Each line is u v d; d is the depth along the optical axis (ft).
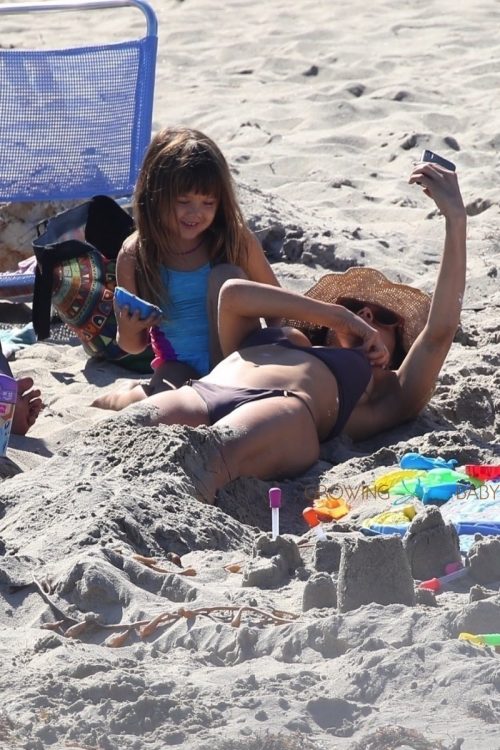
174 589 20.02
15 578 20.54
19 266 43.39
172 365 32.58
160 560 21.31
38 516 23.18
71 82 42.93
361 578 18.70
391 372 31.01
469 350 35.96
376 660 16.60
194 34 87.61
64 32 90.99
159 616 18.95
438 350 30.32
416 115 64.95
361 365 29.60
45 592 20.08
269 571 20.53
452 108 66.33
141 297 33.47
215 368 29.76
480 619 17.52
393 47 79.92
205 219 32.12
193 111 70.03
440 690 15.88
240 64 79.41
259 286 30.04
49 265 36.50
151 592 20.08
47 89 42.86
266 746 14.75
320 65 76.38
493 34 80.94
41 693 16.57
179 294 32.89
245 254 33.45
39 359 38.27
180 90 75.15
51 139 43.24
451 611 17.75
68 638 18.72
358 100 68.59
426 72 73.61
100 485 23.85
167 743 15.12
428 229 48.91
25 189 43.52
